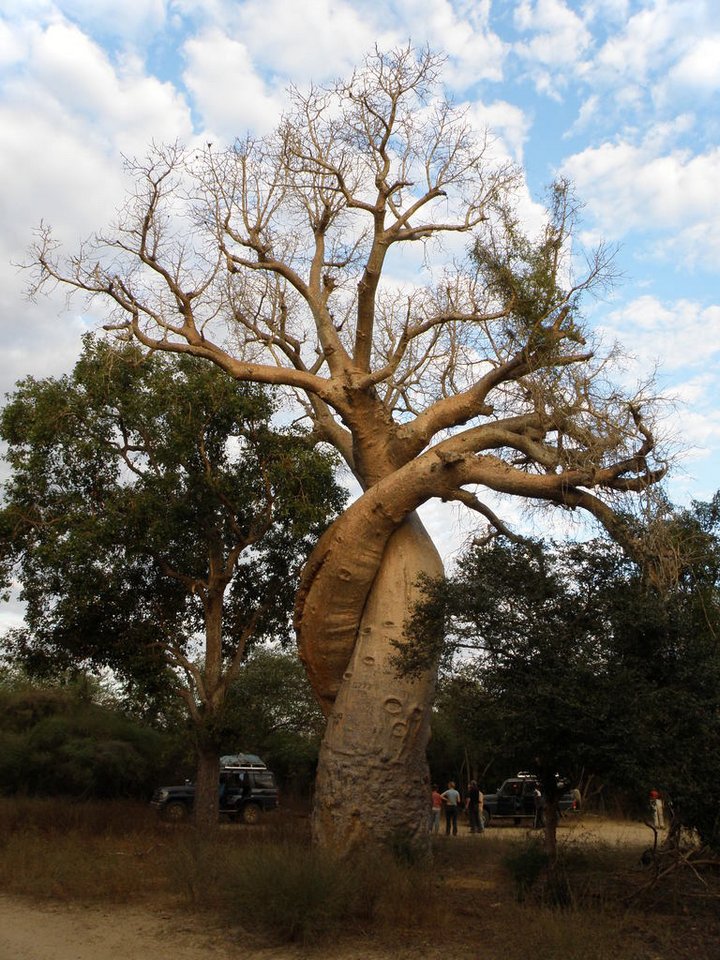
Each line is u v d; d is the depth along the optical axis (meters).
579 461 12.87
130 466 19.16
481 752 10.10
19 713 30.72
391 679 12.99
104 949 8.19
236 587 20.78
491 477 13.38
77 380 18.78
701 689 9.06
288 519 19.12
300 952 8.10
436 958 7.79
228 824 22.64
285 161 16.41
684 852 9.53
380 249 15.16
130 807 24.67
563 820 21.39
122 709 30.94
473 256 14.72
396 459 14.88
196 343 15.27
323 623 13.94
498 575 9.95
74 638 19.20
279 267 15.96
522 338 13.91
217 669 19.38
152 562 19.55
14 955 7.98
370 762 12.67
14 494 18.64
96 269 15.62
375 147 15.85
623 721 8.63
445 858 13.84
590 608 9.59
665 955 7.59
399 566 13.83
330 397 14.88
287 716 33.44
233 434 19.05
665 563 10.52
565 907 9.05
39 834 16.53
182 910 9.87
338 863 10.07
